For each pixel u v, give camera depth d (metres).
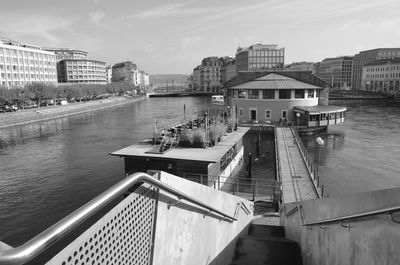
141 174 3.40
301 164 30.89
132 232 3.51
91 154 43.28
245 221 12.89
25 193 28.94
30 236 21.73
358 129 62.06
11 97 87.44
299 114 55.50
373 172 35.03
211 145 27.59
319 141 27.56
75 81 195.38
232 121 36.22
